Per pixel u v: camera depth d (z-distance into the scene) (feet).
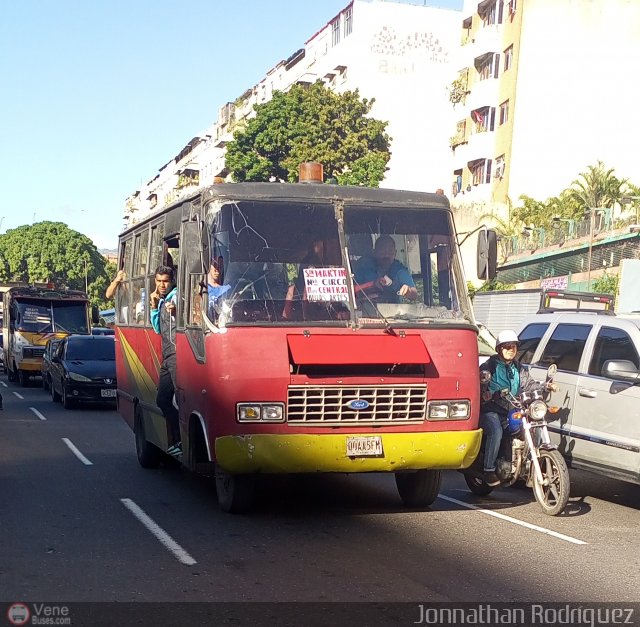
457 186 182.29
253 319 26.25
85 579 20.76
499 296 87.10
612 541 25.73
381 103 190.29
